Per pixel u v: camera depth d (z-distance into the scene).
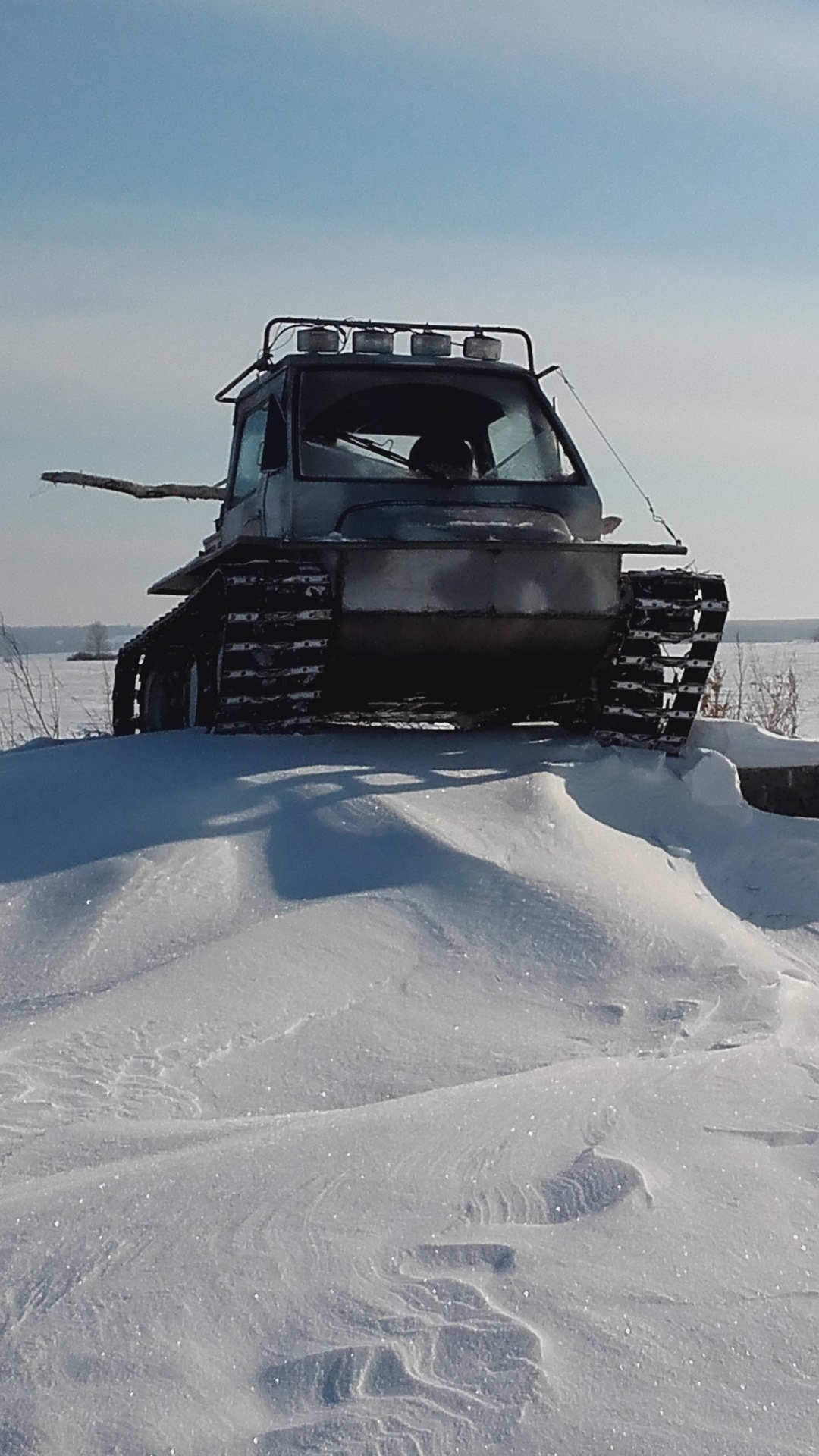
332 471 7.40
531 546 6.96
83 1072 3.39
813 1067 3.26
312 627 6.89
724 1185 2.55
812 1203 2.49
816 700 16.95
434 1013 3.89
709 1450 1.80
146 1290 2.17
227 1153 2.65
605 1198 2.48
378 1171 2.59
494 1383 1.92
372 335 8.04
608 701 7.26
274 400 7.83
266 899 4.62
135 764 5.98
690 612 7.08
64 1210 2.43
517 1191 2.53
